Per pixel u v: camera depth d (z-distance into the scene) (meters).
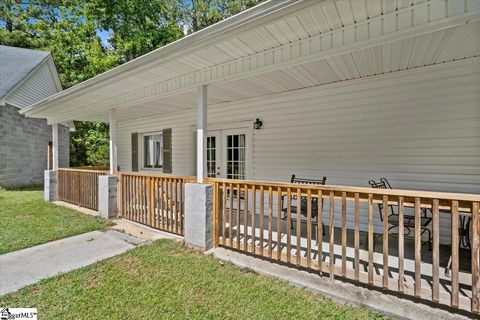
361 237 3.97
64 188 6.96
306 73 3.83
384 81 3.99
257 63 2.95
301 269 2.90
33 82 11.63
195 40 2.67
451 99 3.53
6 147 9.73
